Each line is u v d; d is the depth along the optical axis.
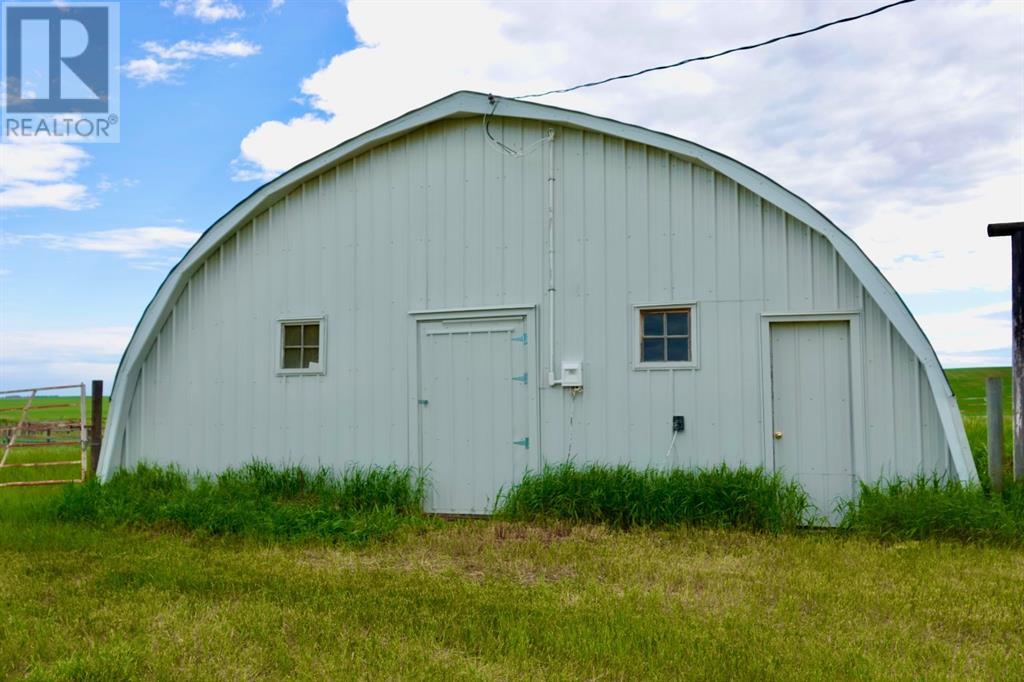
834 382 8.94
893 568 6.91
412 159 10.56
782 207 8.82
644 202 9.57
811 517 8.88
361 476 10.19
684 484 8.75
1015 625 5.54
